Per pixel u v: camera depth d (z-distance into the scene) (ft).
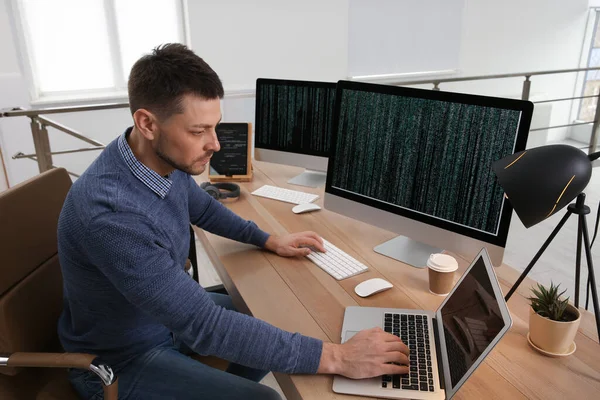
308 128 6.28
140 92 3.14
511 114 3.58
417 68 17.66
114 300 3.59
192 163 3.37
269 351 3.14
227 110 14.88
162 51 3.21
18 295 3.90
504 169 3.12
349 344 3.19
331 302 3.89
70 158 13.67
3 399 3.75
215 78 3.26
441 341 3.30
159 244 3.35
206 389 3.61
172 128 3.20
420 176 4.26
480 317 2.91
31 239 4.17
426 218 4.29
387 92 4.35
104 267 3.20
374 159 4.60
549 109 19.74
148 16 13.89
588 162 2.98
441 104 3.97
